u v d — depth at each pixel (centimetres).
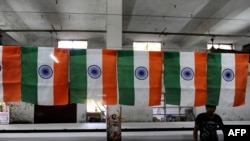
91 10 1098
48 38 1542
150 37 1526
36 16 1172
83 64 468
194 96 473
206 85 478
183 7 1070
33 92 452
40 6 1052
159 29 1390
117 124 750
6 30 1231
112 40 786
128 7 1070
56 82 459
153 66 477
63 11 1109
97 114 1581
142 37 1524
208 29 1289
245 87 484
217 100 477
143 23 1285
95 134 1068
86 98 464
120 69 473
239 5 959
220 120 489
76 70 466
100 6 1055
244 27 1315
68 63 466
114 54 476
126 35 1473
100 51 474
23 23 1267
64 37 1521
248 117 1578
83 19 1220
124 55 477
